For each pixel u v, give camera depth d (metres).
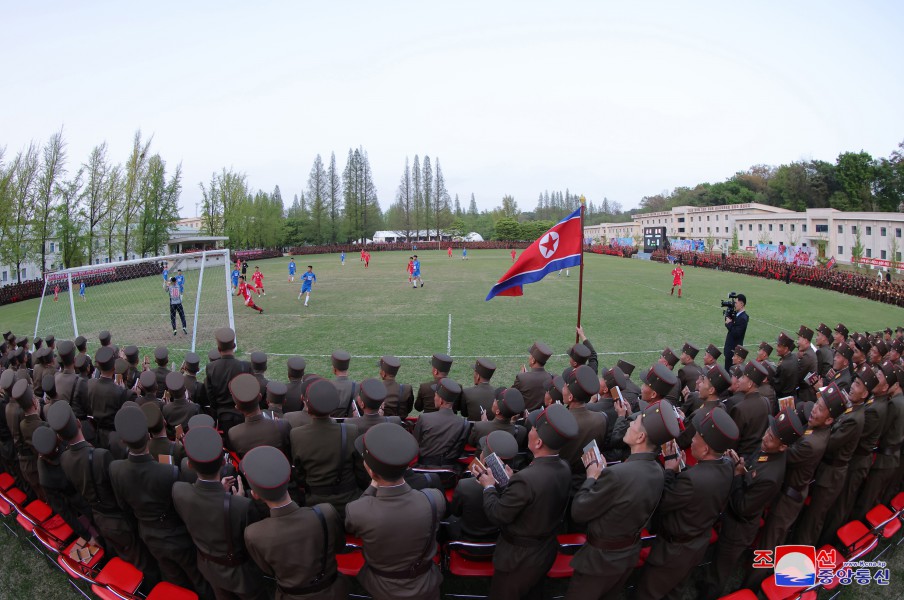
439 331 18.27
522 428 5.51
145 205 51.44
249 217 77.81
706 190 104.75
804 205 81.62
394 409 6.79
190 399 7.56
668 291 29.67
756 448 5.85
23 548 5.88
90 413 7.11
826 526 5.58
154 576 4.78
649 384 5.13
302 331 18.50
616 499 3.65
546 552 3.93
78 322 21.98
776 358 15.07
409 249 89.06
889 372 5.44
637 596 4.32
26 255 39.25
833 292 31.30
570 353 7.29
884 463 5.59
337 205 92.00
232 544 3.72
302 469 4.49
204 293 30.59
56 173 40.75
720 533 4.70
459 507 4.39
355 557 4.53
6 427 6.36
